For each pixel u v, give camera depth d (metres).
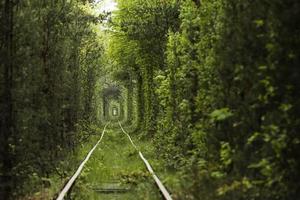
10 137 13.97
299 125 8.17
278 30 8.35
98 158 30.48
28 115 14.57
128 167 25.69
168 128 24.50
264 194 9.39
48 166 19.06
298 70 8.11
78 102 33.44
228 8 11.40
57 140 22.12
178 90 21.58
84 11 31.92
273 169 8.67
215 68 12.57
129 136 53.66
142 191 17.16
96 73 57.78
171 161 21.88
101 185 20.34
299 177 8.43
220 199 11.23
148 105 46.41
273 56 8.48
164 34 35.50
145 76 51.00
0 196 13.66
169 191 15.75
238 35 10.42
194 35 17.31
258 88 9.52
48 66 20.12
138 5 37.16
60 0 21.20
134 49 48.72
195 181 12.88
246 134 10.55
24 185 14.81
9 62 13.67
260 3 9.34
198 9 15.88
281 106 8.33
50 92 20.58
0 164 13.67
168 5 35.03
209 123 13.05
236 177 10.74
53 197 15.00
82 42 38.28
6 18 13.80
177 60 23.09
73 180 17.88
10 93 13.77
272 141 8.39
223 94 11.77
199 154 15.52
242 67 10.16
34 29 14.84
